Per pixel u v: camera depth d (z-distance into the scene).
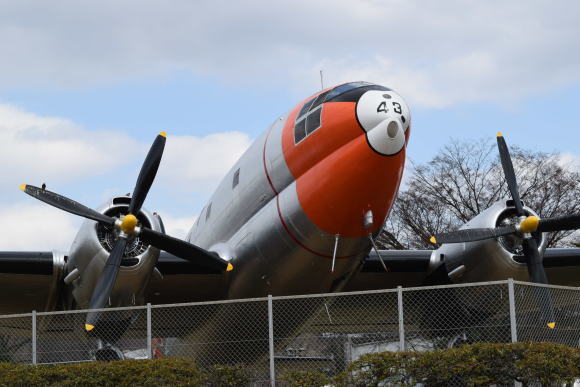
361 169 19.56
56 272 22.86
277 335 23.28
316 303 22.62
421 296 25.14
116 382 17.55
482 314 23.48
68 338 25.19
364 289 26.39
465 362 17.06
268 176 22.25
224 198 24.86
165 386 17.39
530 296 22.19
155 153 21.78
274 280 22.25
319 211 20.28
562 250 24.56
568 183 54.78
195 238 27.97
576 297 22.33
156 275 23.02
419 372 17.20
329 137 20.27
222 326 24.06
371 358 17.33
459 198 56.97
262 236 21.86
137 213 21.58
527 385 16.95
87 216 21.31
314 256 21.11
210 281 24.09
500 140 23.83
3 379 17.81
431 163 57.69
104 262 21.31
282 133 22.08
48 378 17.81
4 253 22.53
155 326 25.31
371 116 19.66
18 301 24.98
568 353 17.25
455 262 23.61
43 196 21.45
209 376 18.39
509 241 23.17
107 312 22.03
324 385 17.73
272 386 18.17
